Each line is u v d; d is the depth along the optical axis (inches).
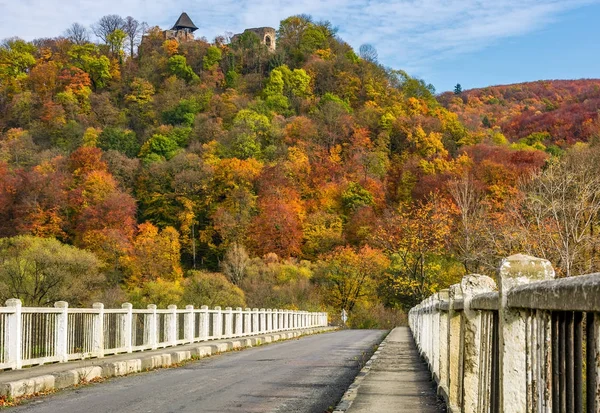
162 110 5418.3
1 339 528.4
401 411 330.6
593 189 981.8
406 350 821.2
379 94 5900.6
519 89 6230.3
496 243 1014.4
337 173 4249.5
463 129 4579.2
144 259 2992.1
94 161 3855.8
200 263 3666.3
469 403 248.1
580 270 881.5
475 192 2036.2
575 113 4195.4
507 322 165.6
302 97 5979.3
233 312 1180.5
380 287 2933.1
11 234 3097.9
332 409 382.0
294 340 1286.9
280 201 3750.0
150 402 419.5
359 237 3560.5
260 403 414.6
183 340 915.4
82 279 1891.0
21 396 445.4
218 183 3917.3
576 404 118.6
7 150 4138.8
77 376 524.7
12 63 5718.5
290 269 3105.3
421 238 2086.6
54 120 4916.3
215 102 5516.7
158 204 3843.5
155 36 6742.1
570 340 122.6
